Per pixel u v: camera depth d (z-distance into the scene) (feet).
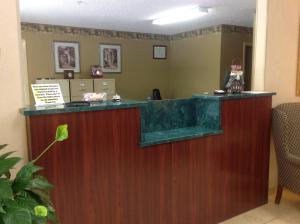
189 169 6.44
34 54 17.85
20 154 4.88
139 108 5.57
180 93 22.48
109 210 5.46
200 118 7.47
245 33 19.29
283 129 7.40
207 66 19.61
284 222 7.21
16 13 4.74
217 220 7.11
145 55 22.12
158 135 6.37
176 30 20.66
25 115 4.47
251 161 7.59
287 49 8.48
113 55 20.74
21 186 3.18
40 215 3.03
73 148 4.92
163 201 6.14
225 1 12.34
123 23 17.69
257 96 7.38
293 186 7.48
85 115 4.97
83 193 5.13
